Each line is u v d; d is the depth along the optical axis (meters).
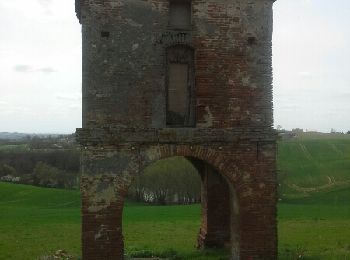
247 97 14.54
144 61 14.14
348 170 59.59
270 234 14.45
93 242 13.73
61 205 50.00
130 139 13.90
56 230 30.19
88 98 13.86
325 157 66.31
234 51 14.52
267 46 14.73
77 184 64.50
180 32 14.29
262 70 14.66
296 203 46.91
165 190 50.75
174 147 14.13
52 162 68.62
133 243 24.25
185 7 14.65
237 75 14.51
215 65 14.41
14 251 22.75
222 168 14.31
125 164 13.91
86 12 13.91
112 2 14.02
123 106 14.00
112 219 13.83
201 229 19.61
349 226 28.97
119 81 14.01
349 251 19.83
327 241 23.31
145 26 14.17
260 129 14.47
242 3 14.62
